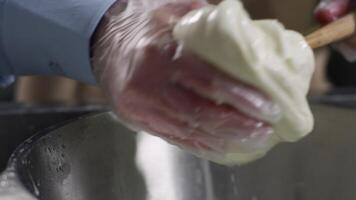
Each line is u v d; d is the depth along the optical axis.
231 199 0.73
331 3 0.84
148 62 0.50
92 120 0.63
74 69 0.68
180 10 0.54
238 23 0.46
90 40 0.62
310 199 0.72
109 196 0.64
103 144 0.64
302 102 0.50
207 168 0.71
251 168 0.72
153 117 0.52
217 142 0.52
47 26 0.67
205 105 0.49
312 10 1.01
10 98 1.19
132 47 0.53
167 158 0.70
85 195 0.61
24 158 0.53
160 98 0.50
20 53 0.74
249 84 0.47
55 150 0.58
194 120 0.50
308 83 0.50
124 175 0.66
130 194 0.67
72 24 0.64
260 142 0.50
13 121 0.84
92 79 0.66
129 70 0.52
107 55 0.58
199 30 0.46
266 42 0.48
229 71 0.46
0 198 0.48
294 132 0.51
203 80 0.47
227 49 0.45
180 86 0.49
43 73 0.76
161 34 0.51
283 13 1.04
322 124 0.71
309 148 0.72
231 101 0.47
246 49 0.45
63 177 0.59
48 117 0.86
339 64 1.52
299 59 0.49
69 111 0.87
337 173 0.71
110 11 0.62
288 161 0.72
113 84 0.54
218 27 0.45
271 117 0.48
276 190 0.73
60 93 1.17
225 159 0.55
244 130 0.49
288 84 0.48
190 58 0.48
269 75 0.47
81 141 0.62
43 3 0.67
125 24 0.58
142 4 0.59
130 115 0.54
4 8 0.70
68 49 0.66
